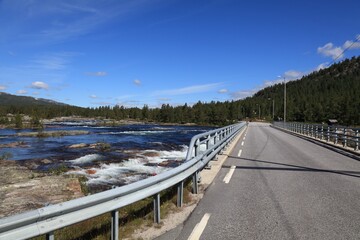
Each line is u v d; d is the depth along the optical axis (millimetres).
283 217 5543
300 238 4594
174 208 6074
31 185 10477
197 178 7855
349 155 14688
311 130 27594
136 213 5621
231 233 4793
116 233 4219
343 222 5277
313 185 8141
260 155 14586
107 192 3918
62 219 3354
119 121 125750
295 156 14281
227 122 125500
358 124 95438
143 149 27297
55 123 98062
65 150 27547
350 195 7102
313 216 5598
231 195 7086
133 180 14508
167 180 5523
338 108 106312
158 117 140500
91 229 4816
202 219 5441
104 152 25281
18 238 2896
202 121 129500
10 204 8312
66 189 10094
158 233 4801
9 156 23734
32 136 45344
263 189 7672
